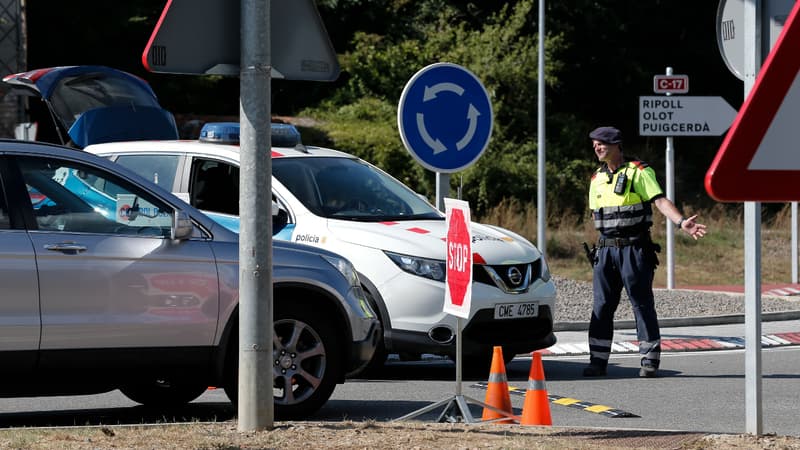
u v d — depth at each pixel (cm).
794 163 1145
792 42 1134
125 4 9256
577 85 11612
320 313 2495
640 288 3291
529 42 9850
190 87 9744
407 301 3081
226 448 1869
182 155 3397
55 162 2325
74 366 2273
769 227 8569
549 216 8569
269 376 2036
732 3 2214
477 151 2686
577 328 4362
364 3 10850
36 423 2517
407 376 3334
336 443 1927
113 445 1895
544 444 1947
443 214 3453
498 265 3178
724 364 3575
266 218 2003
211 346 2389
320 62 2047
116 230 2338
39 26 9062
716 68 12300
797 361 3619
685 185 10631
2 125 7269
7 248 2212
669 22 11969
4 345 2198
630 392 3036
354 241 3150
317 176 3353
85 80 4956
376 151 8769
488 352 3150
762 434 1939
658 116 5084
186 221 2352
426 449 1883
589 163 10000
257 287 2011
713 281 6688
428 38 10531
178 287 2355
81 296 2267
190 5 1925
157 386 2767
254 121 1972
